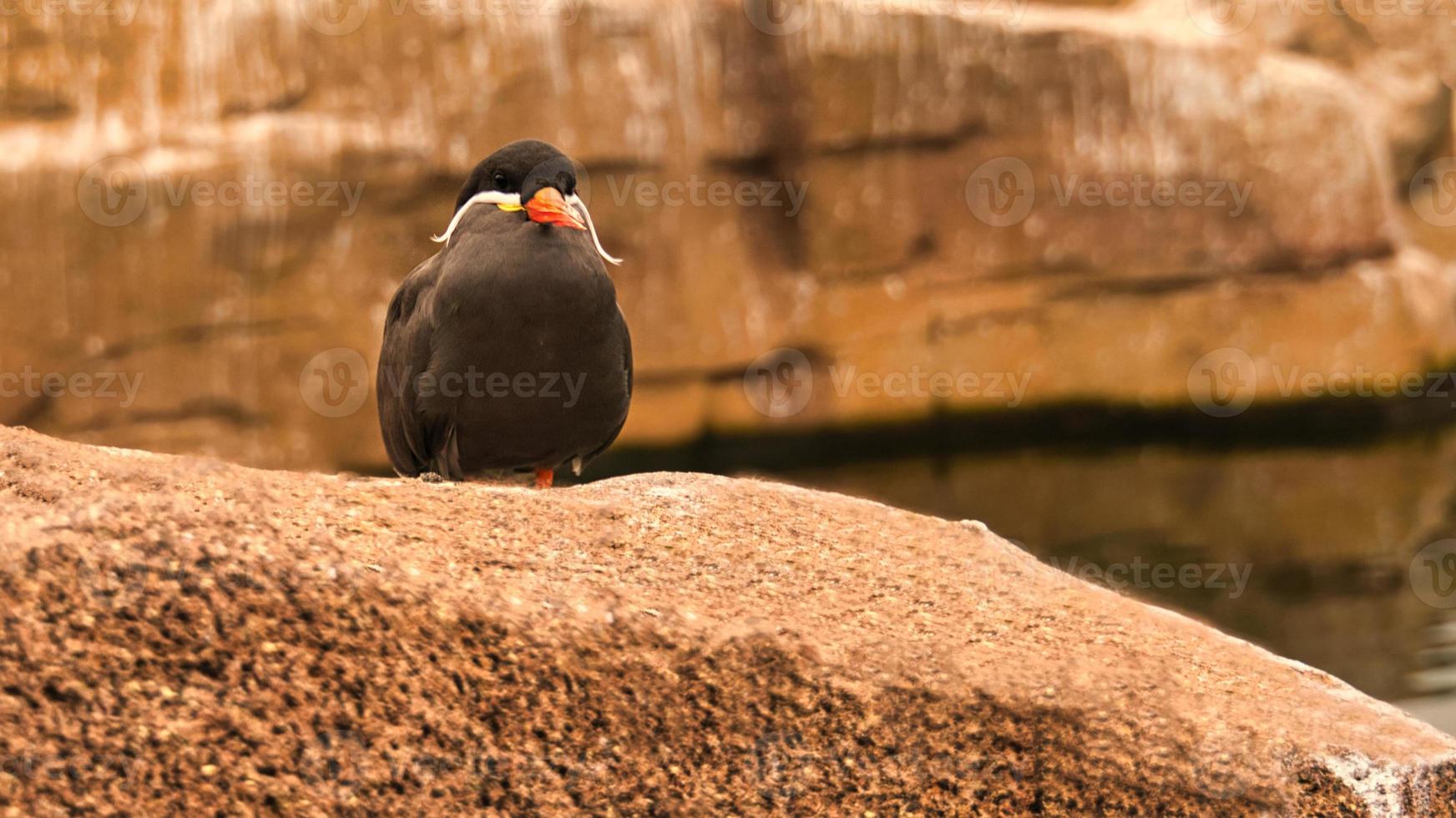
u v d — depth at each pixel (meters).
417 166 16.88
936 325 18.61
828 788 4.39
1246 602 13.42
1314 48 22.16
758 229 18.31
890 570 5.33
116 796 3.84
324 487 4.84
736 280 18.08
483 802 4.11
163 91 16.41
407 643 4.21
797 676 4.47
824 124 18.16
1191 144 18.88
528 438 6.51
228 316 16.62
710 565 5.01
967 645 4.84
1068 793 4.52
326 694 4.09
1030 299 18.78
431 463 6.85
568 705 4.27
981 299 18.70
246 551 4.21
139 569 4.08
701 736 4.35
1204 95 18.84
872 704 4.48
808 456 18.47
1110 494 17.31
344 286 16.84
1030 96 18.55
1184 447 18.95
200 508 4.34
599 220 17.52
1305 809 4.59
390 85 16.78
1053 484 17.69
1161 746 4.61
